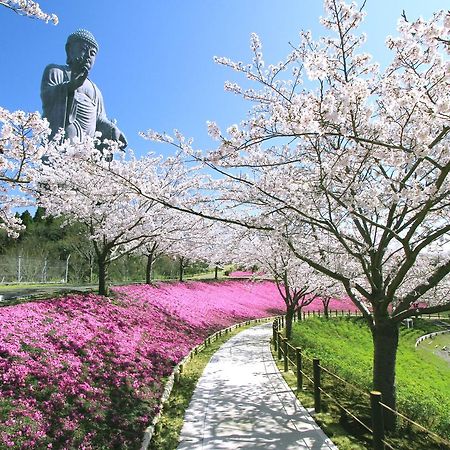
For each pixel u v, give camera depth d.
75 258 34.69
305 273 18.41
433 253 11.06
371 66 7.91
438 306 7.48
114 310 14.18
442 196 6.46
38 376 7.45
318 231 10.24
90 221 16.06
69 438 6.07
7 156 7.41
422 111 5.97
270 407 8.51
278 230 8.37
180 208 8.22
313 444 6.57
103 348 10.10
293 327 23.95
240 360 13.65
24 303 11.70
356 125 6.39
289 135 6.79
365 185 8.13
